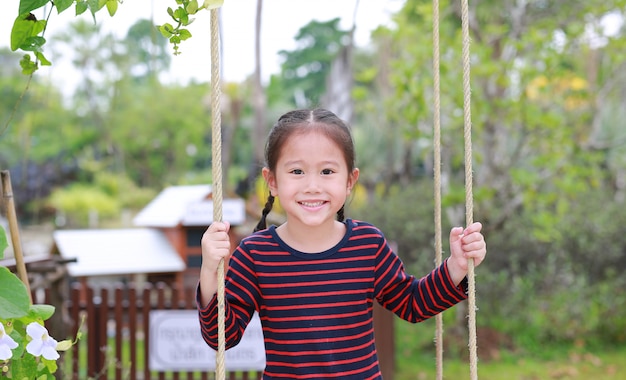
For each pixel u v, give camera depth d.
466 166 2.06
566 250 7.11
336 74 12.41
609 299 7.05
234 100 14.14
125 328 7.09
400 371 6.34
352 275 2.09
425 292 2.14
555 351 6.82
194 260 7.42
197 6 1.96
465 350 6.75
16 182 20.41
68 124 19.75
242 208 7.33
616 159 8.58
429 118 6.49
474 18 6.93
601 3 6.28
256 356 4.93
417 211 7.50
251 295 2.07
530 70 6.12
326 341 2.04
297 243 2.11
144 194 20.81
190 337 4.94
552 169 6.29
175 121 19.33
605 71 7.55
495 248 7.05
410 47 6.31
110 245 7.60
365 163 16.02
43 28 2.30
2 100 17.05
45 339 2.03
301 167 2.05
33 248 14.46
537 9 7.72
